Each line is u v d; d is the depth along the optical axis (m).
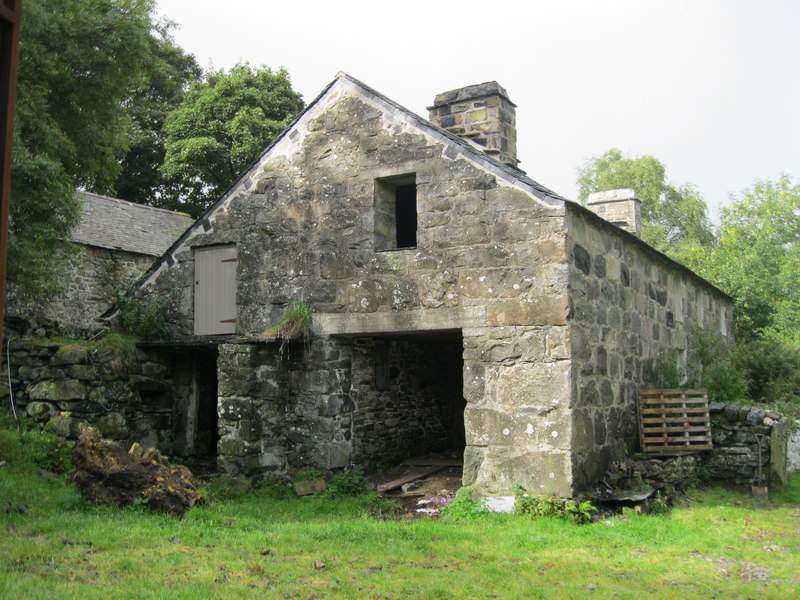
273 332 10.23
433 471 11.11
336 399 10.38
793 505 9.71
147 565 5.81
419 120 9.97
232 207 11.34
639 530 7.94
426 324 9.62
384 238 10.38
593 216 9.40
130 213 17.98
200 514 7.48
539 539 7.38
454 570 6.21
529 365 8.90
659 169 33.16
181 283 11.69
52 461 9.21
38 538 6.41
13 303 13.85
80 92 11.95
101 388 10.20
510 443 8.89
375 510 9.01
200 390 12.11
